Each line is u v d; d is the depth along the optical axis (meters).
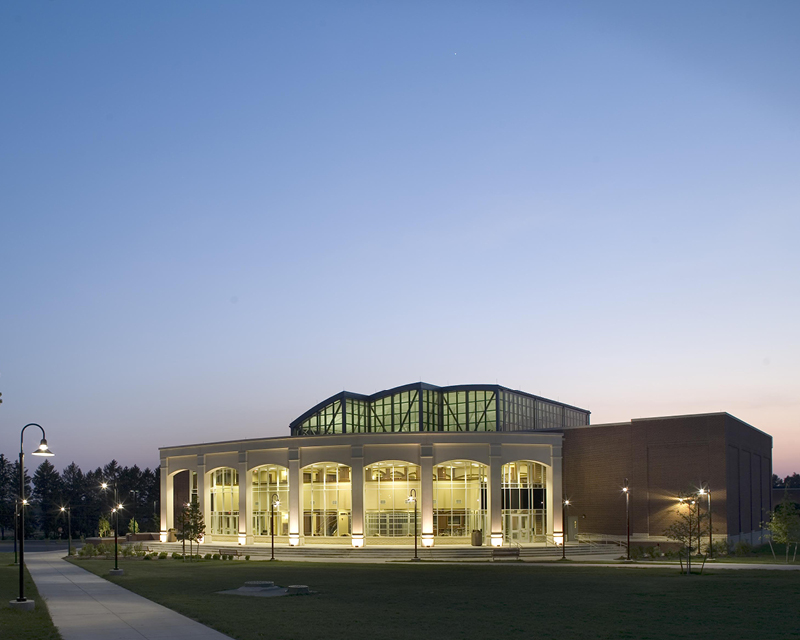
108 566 61.88
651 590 37.66
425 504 75.38
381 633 23.78
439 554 69.38
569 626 25.64
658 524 77.31
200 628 25.05
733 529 75.81
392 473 78.31
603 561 62.47
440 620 27.12
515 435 77.25
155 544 87.81
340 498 80.19
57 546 131.62
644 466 78.94
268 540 83.44
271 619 26.95
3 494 181.50
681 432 77.31
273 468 84.62
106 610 30.06
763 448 91.62
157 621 26.77
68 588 40.62
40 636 22.97
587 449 83.06
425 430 94.25
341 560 66.38
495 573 49.84
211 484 90.94
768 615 28.36
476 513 77.12
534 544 76.50
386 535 77.44
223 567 58.25
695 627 25.36
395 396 97.06
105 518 115.00
